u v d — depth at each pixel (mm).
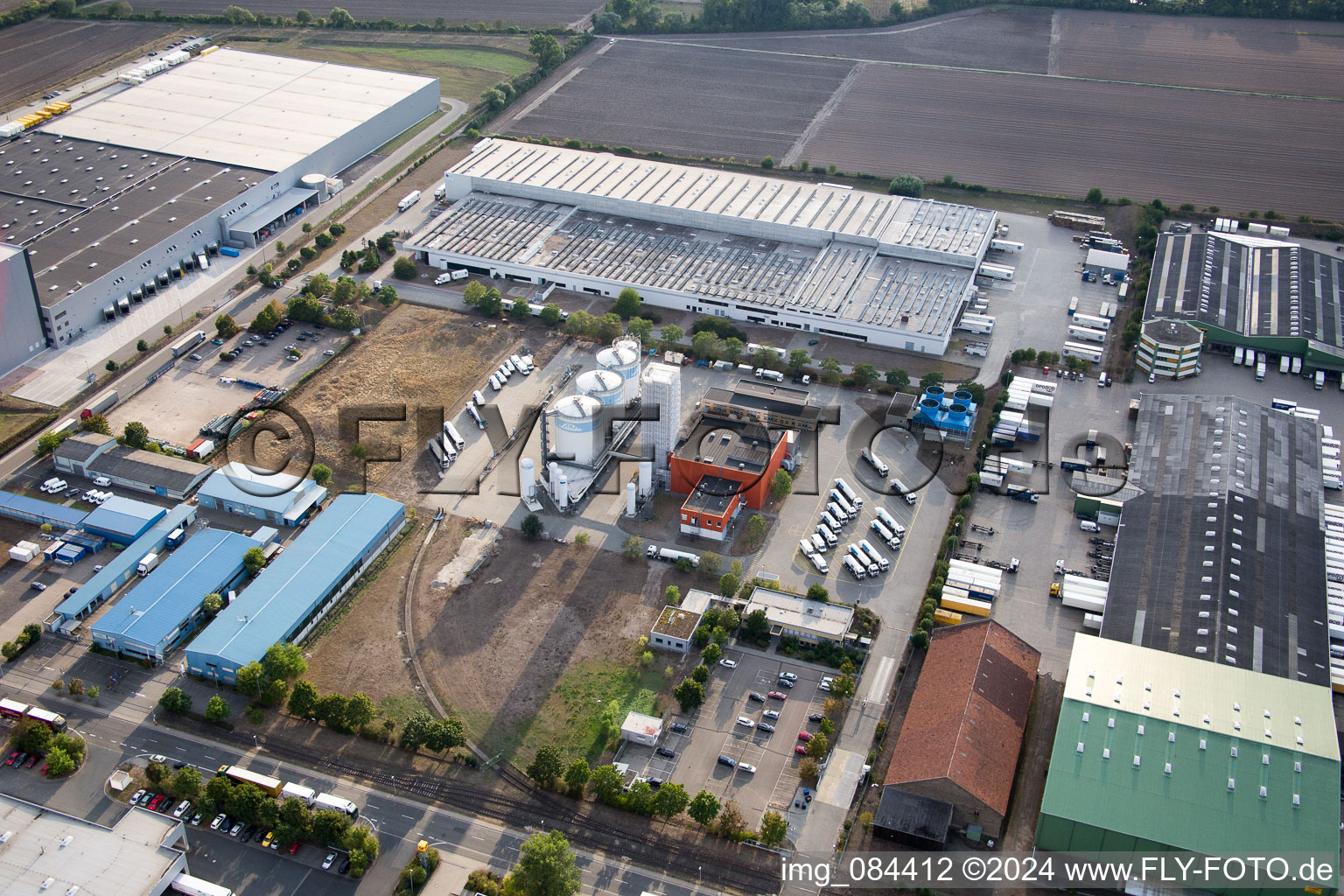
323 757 187625
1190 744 176375
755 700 199500
